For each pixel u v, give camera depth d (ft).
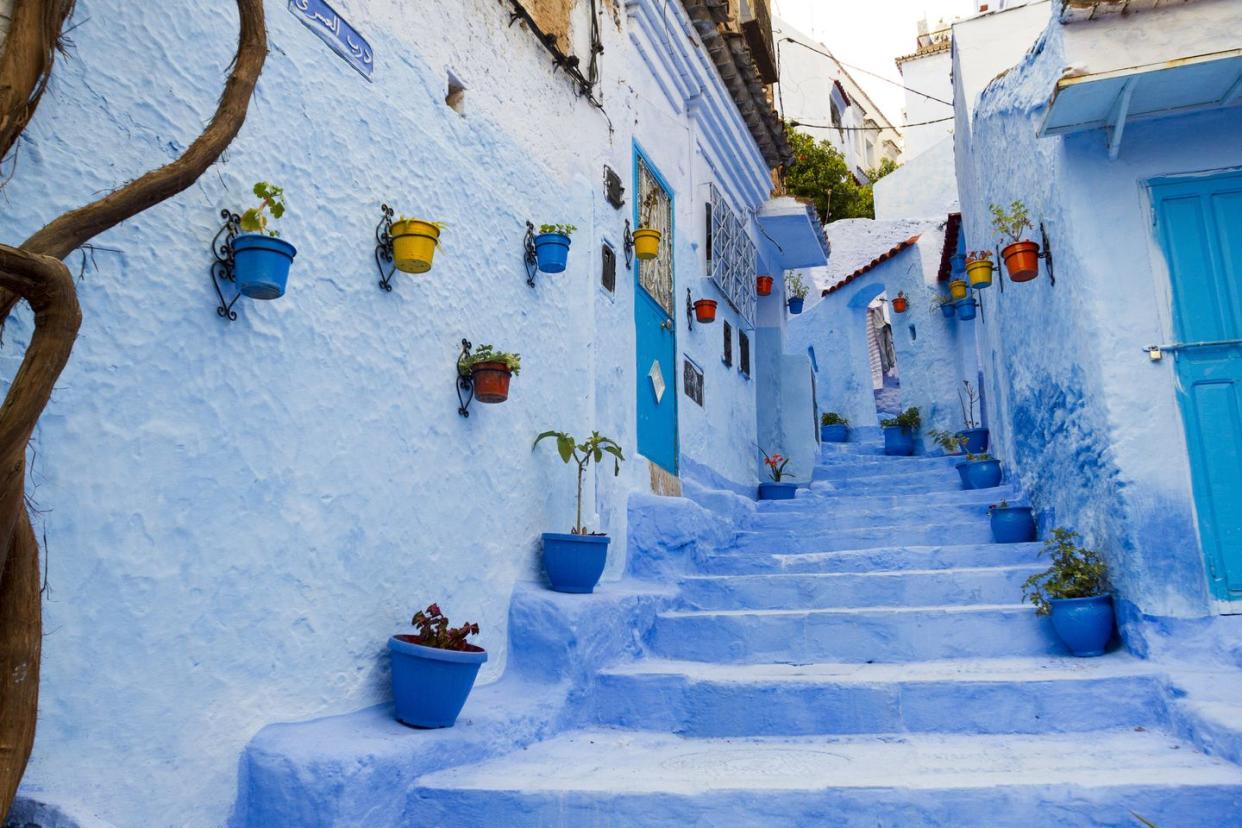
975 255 21.91
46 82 6.82
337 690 10.09
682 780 9.92
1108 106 14.21
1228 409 13.88
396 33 12.30
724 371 27.68
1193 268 14.35
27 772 6.77
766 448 34.09
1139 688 12.32
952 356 40.78
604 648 14.20
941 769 10.41
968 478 25.36
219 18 9.27
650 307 21.56
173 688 8.03
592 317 17.52
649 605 16.14
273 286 8.83
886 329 68.28
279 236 9.63
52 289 5.81
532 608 13.51
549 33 17.24
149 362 8.11
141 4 8.39
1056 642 14.83
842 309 47.75
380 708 10.71
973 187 26.00
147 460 7.99
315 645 9.81
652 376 21.13
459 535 12.64
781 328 35.99
